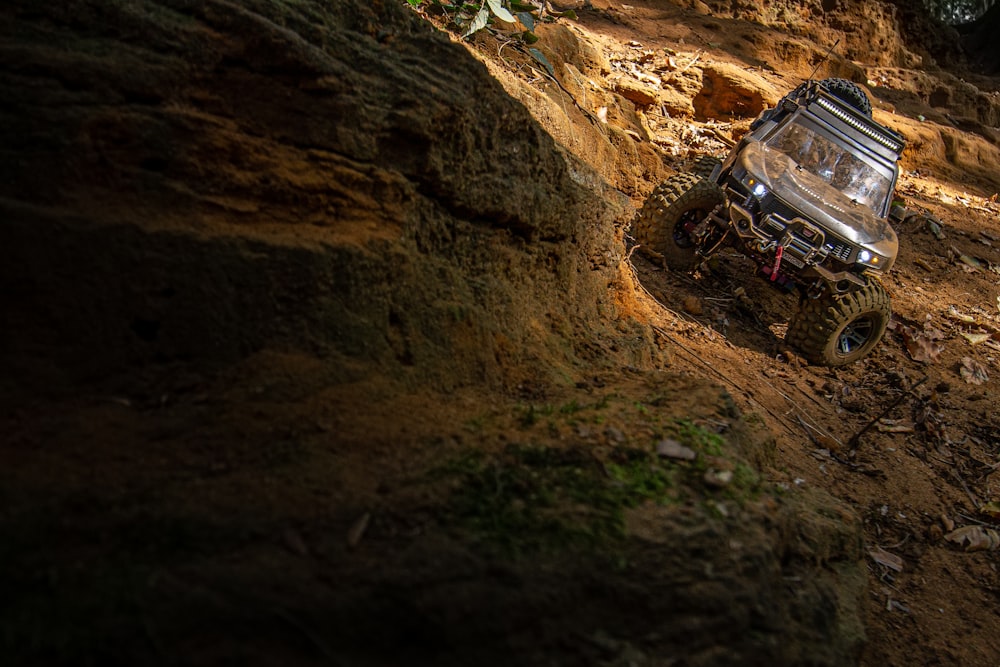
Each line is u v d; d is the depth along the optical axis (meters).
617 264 5.53
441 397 3.05
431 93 3.41
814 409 6.63
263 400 2.59
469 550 2.32
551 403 3.36
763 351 7.29
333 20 3.44
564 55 10.65
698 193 7.51
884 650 4.61
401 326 3.09
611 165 8.40
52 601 1.90
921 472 6.47
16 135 2.51
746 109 13.12
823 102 8.39
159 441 2.36
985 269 11.73
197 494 2.24
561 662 2.24
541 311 4.30
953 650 4.80
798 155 8.04
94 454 2.25
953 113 21.11
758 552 2.68
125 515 2.11
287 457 2.44
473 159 3.67
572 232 4.66
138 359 2.52
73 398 2.38
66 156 2.54
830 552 3.38
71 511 2.08
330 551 2.21
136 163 2.68
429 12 6.90
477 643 2.18
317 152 3.05
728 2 19.62
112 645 1.87
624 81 12.17
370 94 3.26
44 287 2.39
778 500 3.11
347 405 2.70
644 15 16.56
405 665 2.12
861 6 22.00
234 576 2.08
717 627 2.45
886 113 16.95
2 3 2.69
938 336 8.96
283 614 2.04
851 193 7.89
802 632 2.74
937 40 24.55
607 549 2.45
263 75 3.00
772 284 7.53
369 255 2.98
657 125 12.03
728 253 8.84
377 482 2.46
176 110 2.78
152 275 2.54
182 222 2.66
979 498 6.44
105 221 2.49
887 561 5.33
